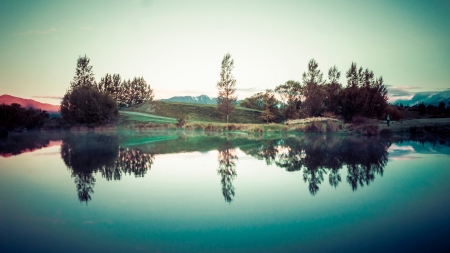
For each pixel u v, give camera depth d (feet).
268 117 192.54
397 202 22.67
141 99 312.09
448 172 33.99
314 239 16.07
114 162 42.57
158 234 16.72
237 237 16.33
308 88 180.55
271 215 19.81
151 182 29.58
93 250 14.76
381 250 14.73
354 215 19.85
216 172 34.94
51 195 24.91
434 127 102.89
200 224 18.21
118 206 21.83
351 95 155.43
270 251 14.65
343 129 116.16
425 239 15.97
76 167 38.45
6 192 25.89
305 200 23.35
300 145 66.80
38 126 154.20
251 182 29.55
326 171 35.27
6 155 51.80
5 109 144.36
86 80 215.51
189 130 149.28
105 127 156.35
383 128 107.96
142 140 83.46
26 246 15.23
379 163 40.63
